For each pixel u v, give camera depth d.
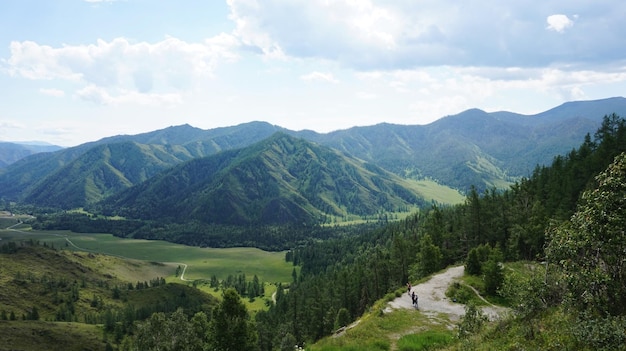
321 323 119.50
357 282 123.75
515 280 29.39
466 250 106.38
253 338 56.16
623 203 19.33
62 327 179.62
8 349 149.25
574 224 21.20
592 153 103.25
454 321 41.72
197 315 83.62
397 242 114.38
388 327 38.06
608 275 19.38
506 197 123.00
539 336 22.30
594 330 18.48
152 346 73.31
